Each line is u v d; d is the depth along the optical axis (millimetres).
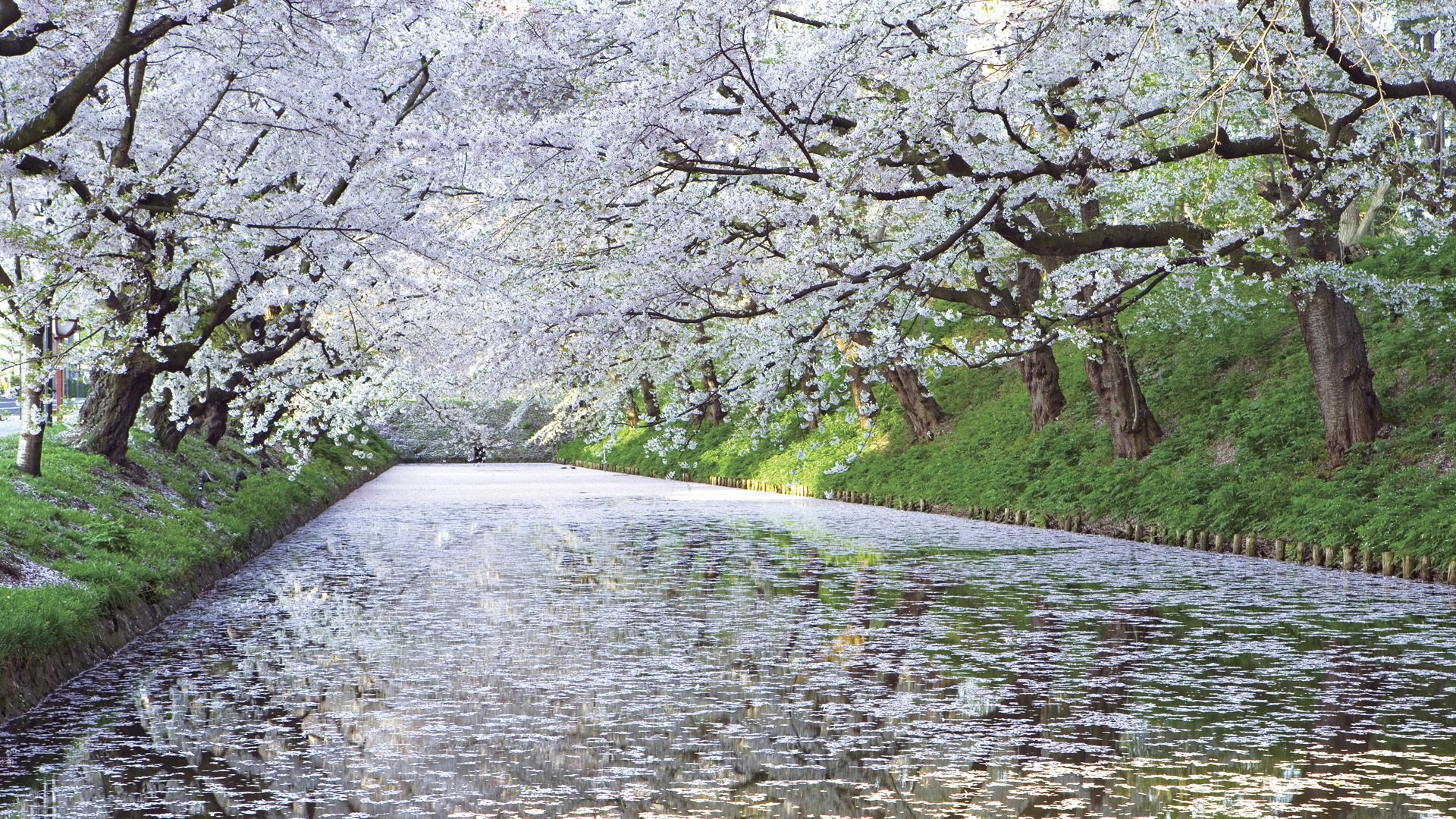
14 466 17391
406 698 10734
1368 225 32688
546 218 18156
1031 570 19656
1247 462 23375
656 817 7430
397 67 20234
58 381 29297
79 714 10180
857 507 36250
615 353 18000
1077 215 21719
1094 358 27766
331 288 19766
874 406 30266
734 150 16500
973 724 9711
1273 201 21719
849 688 11094
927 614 15359
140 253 15539
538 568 21109
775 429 25828
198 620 15109
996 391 37938
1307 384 24875
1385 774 8188
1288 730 9414
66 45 13891
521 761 8719
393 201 17938
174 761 8742
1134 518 24781
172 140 17750
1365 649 12625
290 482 33938
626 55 17125
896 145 15891
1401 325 24375
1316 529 19844
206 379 26938
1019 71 16172
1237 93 18125
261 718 10016
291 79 16312
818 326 16797
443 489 50312
